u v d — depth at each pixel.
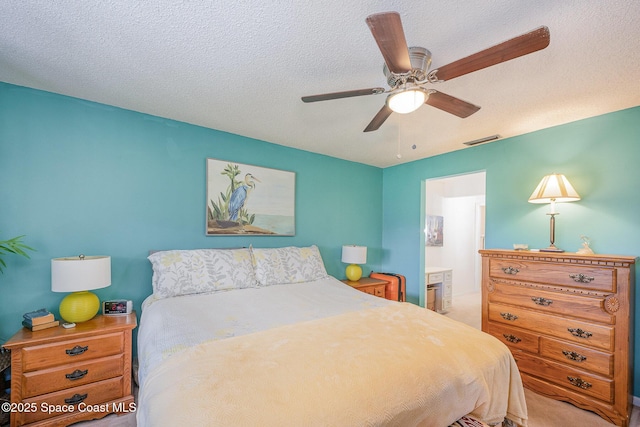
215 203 2.91
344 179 4.04
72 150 2.26
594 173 2.45
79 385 1.85
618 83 1.90
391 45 1.17
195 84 2.01
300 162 3.58
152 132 2.59
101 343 1.92
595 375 2.01
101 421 1.88
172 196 2.69
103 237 2.37
